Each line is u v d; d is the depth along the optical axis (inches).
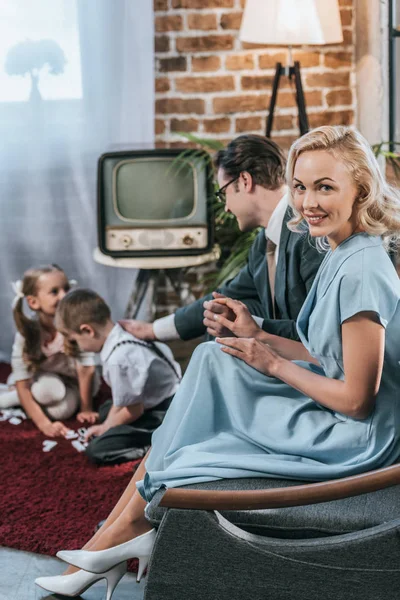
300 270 99.7
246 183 106.7
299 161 76.2
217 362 84.9
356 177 75.6
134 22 158.9
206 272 167.3
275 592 73.3
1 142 165.0
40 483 118.0
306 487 71.7
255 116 162.1
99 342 130.0
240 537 72.6
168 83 161.6
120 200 145.2
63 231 168.4
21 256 169.8
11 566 98.5
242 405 82.7
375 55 156.2
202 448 80.4
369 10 154.3
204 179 144.6
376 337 75.0
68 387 141.6
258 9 142.2
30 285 139.3
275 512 73.0
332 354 78.4
